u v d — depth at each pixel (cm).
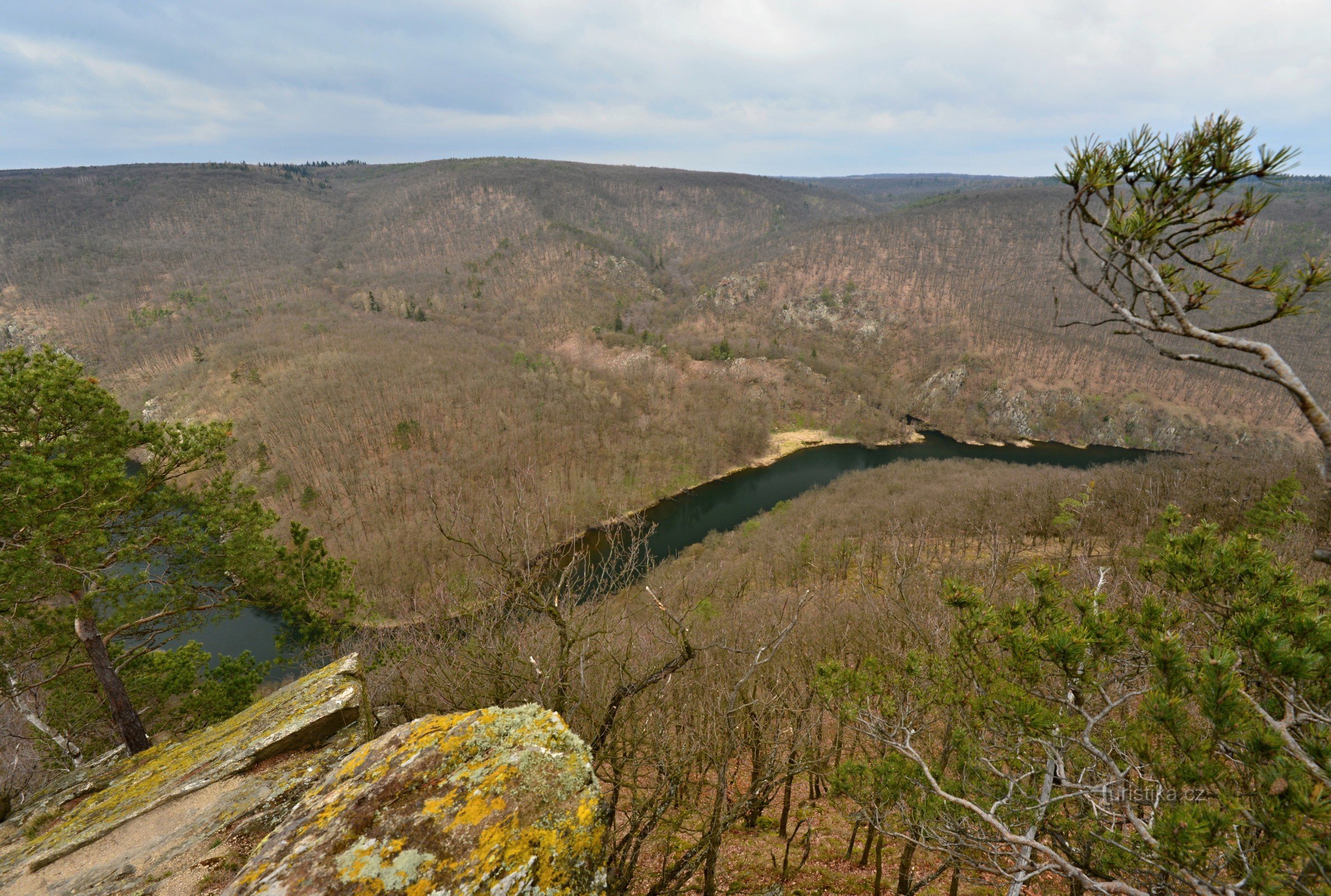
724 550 6009
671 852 809
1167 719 331
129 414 1157
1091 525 4703
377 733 908
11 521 945
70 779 1013
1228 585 434
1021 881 373
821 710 984
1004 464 9644
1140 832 328
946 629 929
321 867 364
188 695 1459
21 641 1134
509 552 681
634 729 662
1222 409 13362
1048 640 411
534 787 410
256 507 1355
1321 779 281
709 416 11988
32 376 1011
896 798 610
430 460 8638
